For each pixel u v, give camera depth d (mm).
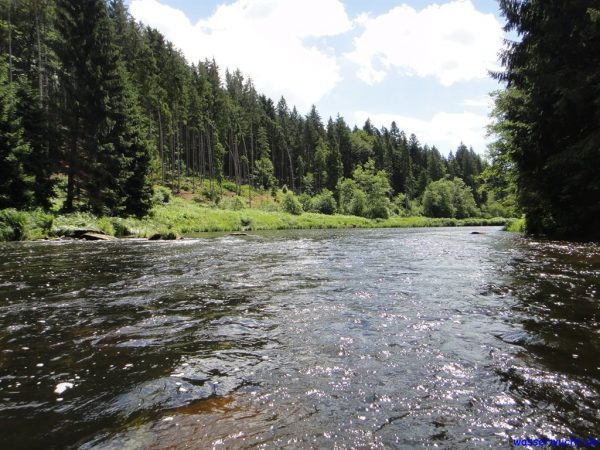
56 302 6766
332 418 3068
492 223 82875
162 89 57688
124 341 4848
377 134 144500
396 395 3441
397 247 16938
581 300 6527
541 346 4547
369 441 2771
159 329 5320
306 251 15547
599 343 4621
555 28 16766
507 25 19094
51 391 3539
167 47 65000
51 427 2949
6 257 12656
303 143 108812
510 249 14398
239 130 84188
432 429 2926
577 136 17781
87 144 30500
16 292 7531
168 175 70125
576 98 15641
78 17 30641
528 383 3641
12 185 24828
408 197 108125
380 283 8344
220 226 40781
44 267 10719
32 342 4793
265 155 93938
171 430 2889
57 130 29375
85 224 24562
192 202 57062
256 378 3801
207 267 10945
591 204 17828
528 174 20250
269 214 57000
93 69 30969
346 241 21547
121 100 33938
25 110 28547
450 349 4504
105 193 31312
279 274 9695
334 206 77312
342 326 5402
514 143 20594
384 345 4660
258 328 5352
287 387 3604
